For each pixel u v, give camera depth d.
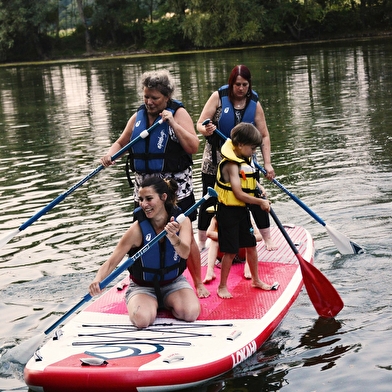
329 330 4.54
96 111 16.23
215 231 5.56
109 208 7.63
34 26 43.19
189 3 39.44
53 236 6.78
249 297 5.03
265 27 39.94
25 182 9.23
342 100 14.61
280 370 4.04
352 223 6.60
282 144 10.52
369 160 8.96
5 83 26.83
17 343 4.56
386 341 4.28
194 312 4.60
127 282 5.46
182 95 17.70
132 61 34.47
